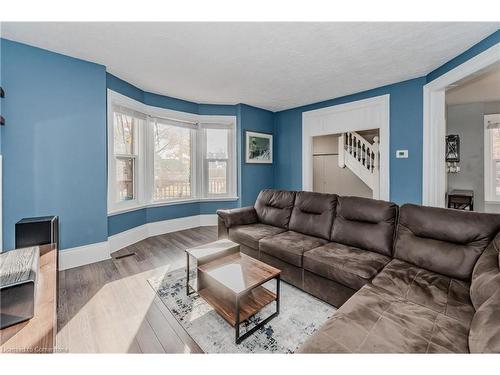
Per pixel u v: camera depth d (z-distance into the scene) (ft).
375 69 9.31
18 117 7.25
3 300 3.13
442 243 5.56
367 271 5.58
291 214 9.46
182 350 4.69
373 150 15.56
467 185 14.25
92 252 8.93
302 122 14.89
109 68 9.28
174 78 10.28
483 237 5.06
